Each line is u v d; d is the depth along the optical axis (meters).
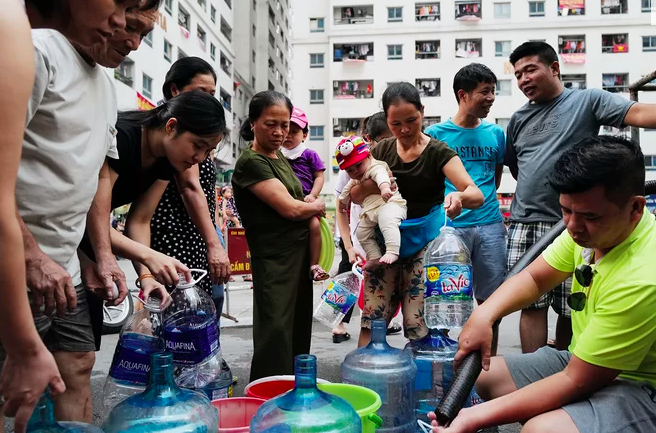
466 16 29.55
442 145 2.69
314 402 1.37
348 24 30.91
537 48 2.94
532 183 2.94
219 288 2.95
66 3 1.40
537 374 1.81
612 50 28.45
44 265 1.33
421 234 2.69
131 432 1.34
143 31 1.56
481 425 1.50
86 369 1.79
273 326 2.38
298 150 4.12
